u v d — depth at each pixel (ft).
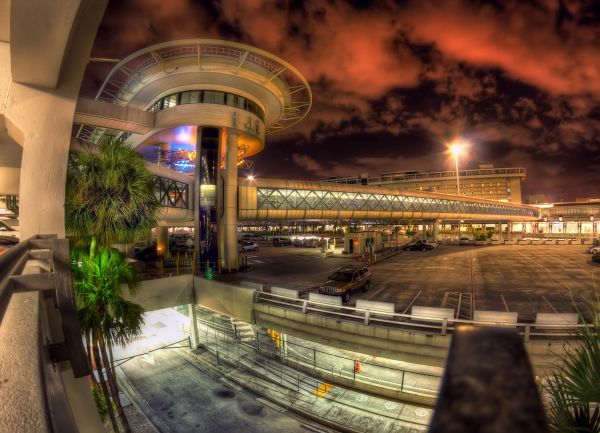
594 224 297.74
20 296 6.26
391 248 177.47
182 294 67.97
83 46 19.65
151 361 63.93
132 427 44.65
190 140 122.72
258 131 111.96
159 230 126.52
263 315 57.98
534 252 155.94
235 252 102.89
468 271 100.73
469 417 1.52
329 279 70.74
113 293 35.91
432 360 43.21
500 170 490.90
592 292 71.05
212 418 46.70
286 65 99.91
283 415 47.29
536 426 1.45
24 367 3.26
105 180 36.27
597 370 7.34
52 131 22.39
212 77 98.63
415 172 533.55
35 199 22.07
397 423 44.11
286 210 119.14
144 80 103.09
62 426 4.22
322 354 62.64
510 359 1.94
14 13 14.39
